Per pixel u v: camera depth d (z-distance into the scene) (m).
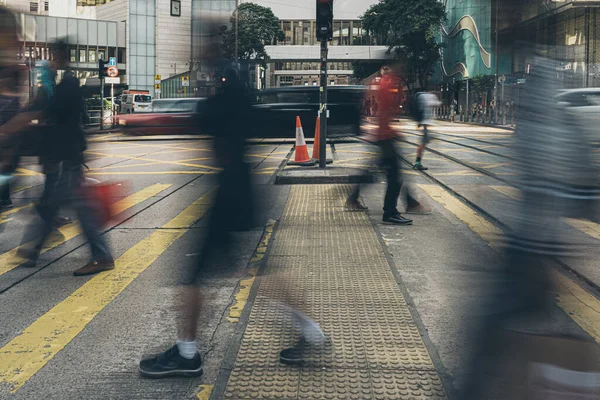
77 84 5.42
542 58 2.35
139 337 3.97
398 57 7.50
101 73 32.12
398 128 7.48
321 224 7.48
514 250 2.44
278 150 19.44
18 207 8.86
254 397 3.11
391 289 4.88
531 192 2.39
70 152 5.43
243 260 5.77
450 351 3.68
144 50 76.00
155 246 6.51
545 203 2.36
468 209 8.38
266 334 3.94
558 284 2.46
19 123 5.36
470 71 48.56
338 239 6.67
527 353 2.37
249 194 3.35
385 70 7.44
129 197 9.72
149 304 4.63
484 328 2.50
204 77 3.35
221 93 3.34
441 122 45.22
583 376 2.28
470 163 13.80
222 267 3.36
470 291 4.84
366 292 4.80
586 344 2.32
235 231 3.34
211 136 3.32
